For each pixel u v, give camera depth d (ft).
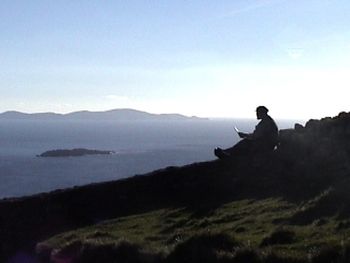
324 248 45.24
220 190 90.07
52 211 96.12
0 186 318.24
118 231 73.56
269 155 97.86
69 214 94.94
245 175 92.84
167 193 96.22
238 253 48.19
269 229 58.95
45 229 90.33
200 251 50.60
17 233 89.35
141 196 97.71
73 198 100.07
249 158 99.50
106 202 97.66
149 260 53.42
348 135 90.99
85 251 59.21
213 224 67.36
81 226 89.35
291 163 90.94
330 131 95.04
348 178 72.28
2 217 94.43
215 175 96.89
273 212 68.18
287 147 96.37
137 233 70.59
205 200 87.20
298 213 62.23
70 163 492.95
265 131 99.76
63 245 64.54
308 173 84.07
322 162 86.12
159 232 69.51
